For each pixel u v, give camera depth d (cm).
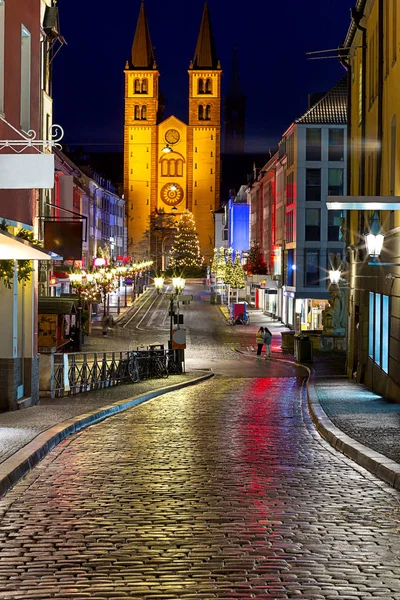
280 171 9712
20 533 973
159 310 10475
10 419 2028
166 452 1614
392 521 1037
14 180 1420
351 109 4025
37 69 2434
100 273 7669
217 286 13025
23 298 2352
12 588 777
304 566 843
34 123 2409
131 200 19000
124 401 2630
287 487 1252
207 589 772
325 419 2041
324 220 8319
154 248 18800
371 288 3105
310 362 5141
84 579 802
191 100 19162
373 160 3212
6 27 2097
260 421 2194
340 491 1224
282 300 9294
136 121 19025
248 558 870
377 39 3053
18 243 1680
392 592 766
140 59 19062
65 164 8925
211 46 19238
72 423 1952
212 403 2762
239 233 14825
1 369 2217
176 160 19188
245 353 6144
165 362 4122
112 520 1037
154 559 866
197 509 1098
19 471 1332
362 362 3422
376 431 1808
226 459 1526
